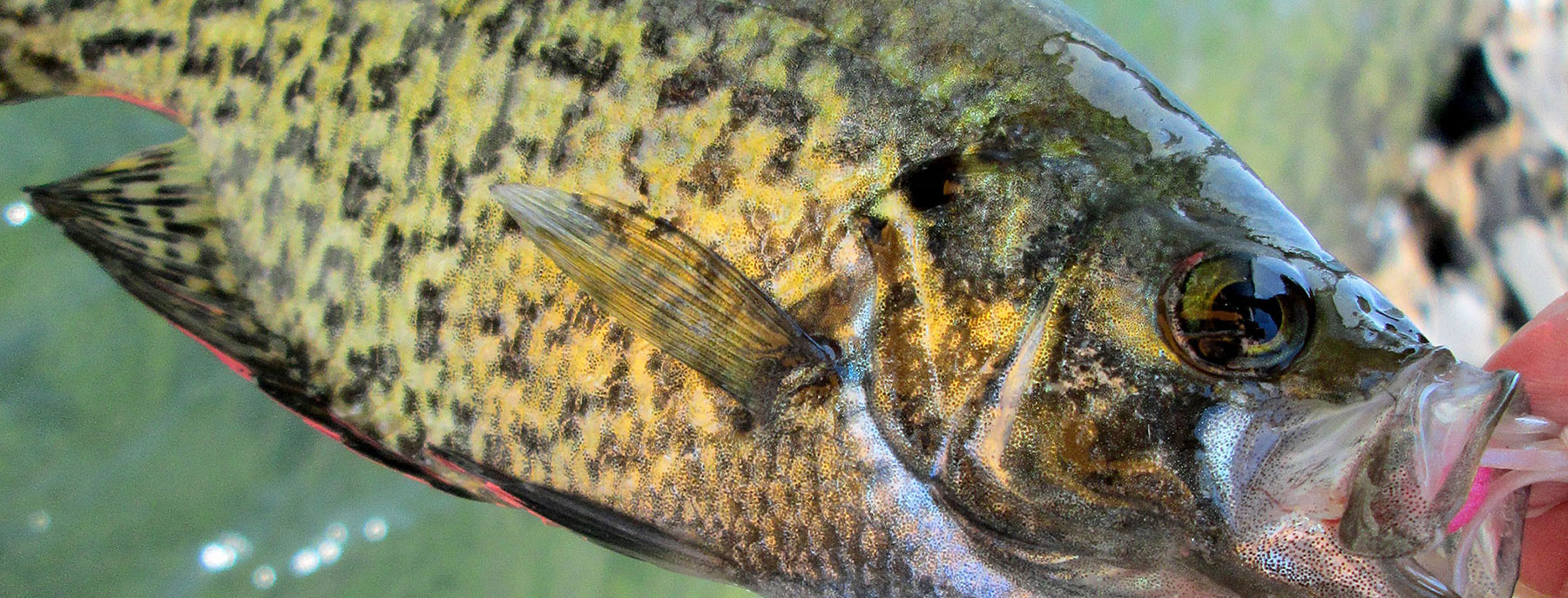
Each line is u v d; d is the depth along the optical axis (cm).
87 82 29
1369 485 26
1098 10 68
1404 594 26
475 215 27
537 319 27
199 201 29
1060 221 27
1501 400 25
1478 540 26
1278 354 26
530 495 28
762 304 27
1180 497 26
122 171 29
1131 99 27
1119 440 27
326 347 28
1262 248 26
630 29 27
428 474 29
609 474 28
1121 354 26
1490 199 68
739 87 27
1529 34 71
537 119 27
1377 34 74
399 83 27
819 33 27
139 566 43
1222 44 71
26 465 43
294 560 45
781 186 27
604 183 27
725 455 27
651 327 27
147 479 45
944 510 27
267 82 28
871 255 27
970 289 27
